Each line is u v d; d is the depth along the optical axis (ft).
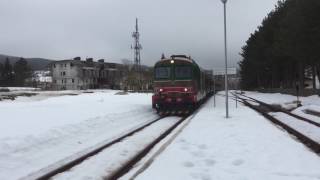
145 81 340.18
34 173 33.88
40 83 516.32
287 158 36.24
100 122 67.77
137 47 327.06
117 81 471.62
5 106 109.09
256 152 39.17
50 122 62.28
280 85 287.48
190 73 94.22
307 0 148.77
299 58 162.40
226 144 43.98
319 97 148.46
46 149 44.32
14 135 47.29
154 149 44.06
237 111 93.86
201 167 33.24
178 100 94.17
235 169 32.32
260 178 29.37
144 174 31.17
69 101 136.05
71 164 36.45
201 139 47.88
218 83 303.27
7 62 500.33
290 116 84.79
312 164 33.73
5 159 37.93
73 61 440.45
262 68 279.90
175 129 61.46
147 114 93.81
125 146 46.42
